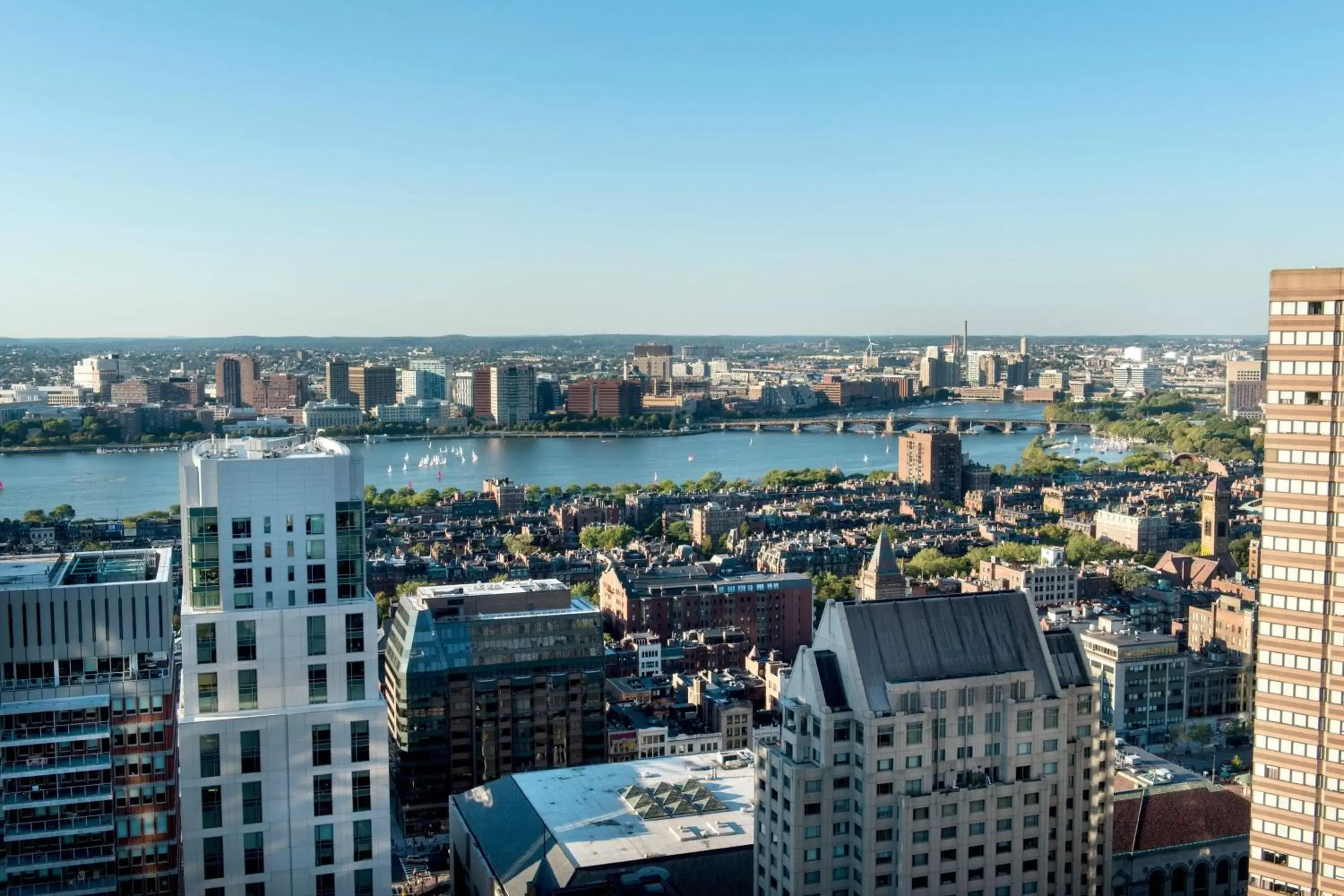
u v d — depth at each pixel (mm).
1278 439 194625
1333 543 190750
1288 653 196000
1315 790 195000
